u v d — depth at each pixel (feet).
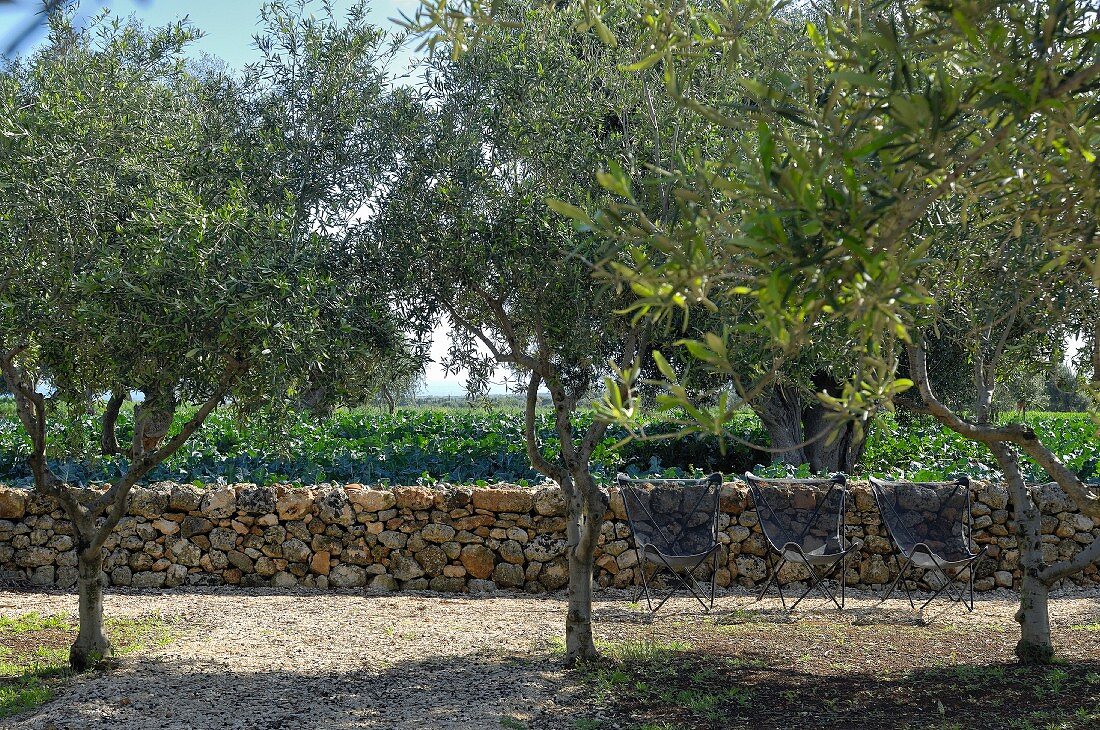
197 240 13.35
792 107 6.21
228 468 32.60
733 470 41.73
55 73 15.30
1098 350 8.68
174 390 14.67
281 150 16.03
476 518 27.78
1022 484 18.35
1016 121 5.00
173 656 18.86
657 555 23.31
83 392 16.88
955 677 17.13
